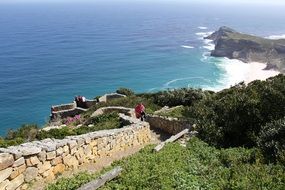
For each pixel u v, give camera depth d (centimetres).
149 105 4412
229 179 1261
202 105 2869
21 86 13050
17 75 14538
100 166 1520
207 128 2112
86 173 1255
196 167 1407
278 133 1647
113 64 16950
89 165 1499
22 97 11838
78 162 1431
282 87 2167
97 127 2552
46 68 15888
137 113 2952
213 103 2550
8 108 10744
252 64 18288
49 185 1125
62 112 5166
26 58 17912
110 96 5969
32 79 14025
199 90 5028
